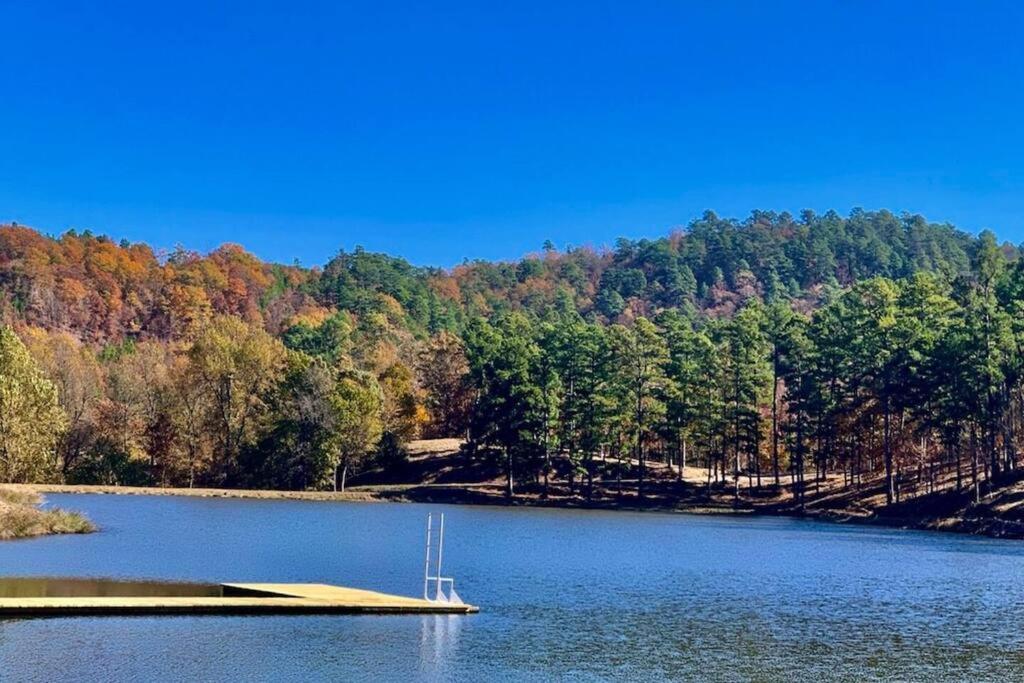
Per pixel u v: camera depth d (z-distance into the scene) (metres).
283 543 70.44
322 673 33.91
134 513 92.44
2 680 31.52
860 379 121.75
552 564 64.06
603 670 35.69
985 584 58.19
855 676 35.84
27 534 68.56
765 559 70.06
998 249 136.00
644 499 128.88
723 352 133.50
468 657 36.78
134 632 38.03
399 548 69.75
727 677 35.31
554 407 132.25
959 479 106.50
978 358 104.38
